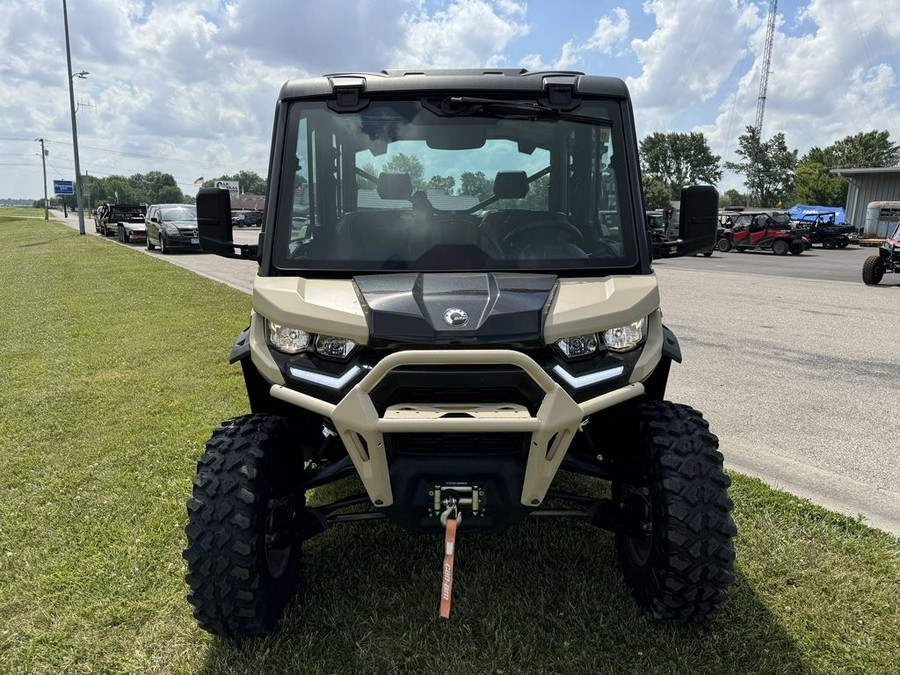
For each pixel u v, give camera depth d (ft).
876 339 30.07
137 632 9.68
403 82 10.22
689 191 10.10
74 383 22.76
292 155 10.12
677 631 9.25
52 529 12.61
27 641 9.52
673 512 8.54
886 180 133.69
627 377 8.82
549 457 8.34
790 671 8.64
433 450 8.55
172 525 12.67
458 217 10.15
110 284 48.73
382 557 11.32
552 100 10.20
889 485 14.47
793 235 96.94
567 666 8.72
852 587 10.39
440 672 8.69
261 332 9.32
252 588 8.64
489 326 8.21
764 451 16.42
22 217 278.67
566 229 10.09
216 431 9.52
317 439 10.50
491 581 10.59
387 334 8.23
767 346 28.50
